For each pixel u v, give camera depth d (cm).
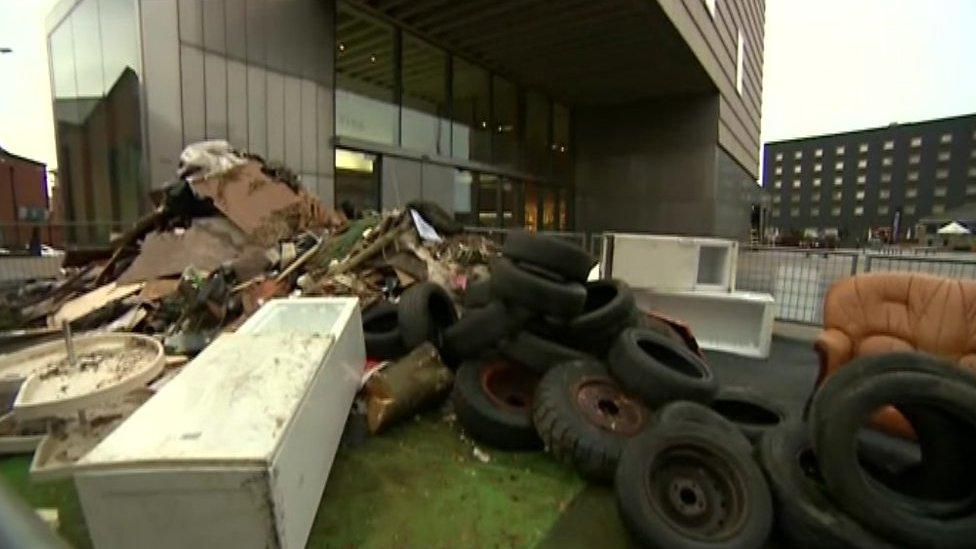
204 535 128
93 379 197
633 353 269
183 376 172
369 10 781
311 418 170
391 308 391
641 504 177
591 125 1303
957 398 162
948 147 4366
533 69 1041
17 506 54
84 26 674
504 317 302
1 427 231
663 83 1109
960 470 170
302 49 705
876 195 4812
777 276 548
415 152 884
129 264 500
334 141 754
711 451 195
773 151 5559
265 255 493
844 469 167
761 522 175
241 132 640
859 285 304
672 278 490
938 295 281
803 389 363
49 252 658
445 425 284
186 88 586
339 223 636
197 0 591
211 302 387
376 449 254
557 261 304
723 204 1256
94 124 686
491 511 204
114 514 126
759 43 1900
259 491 126
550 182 1244
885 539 160
